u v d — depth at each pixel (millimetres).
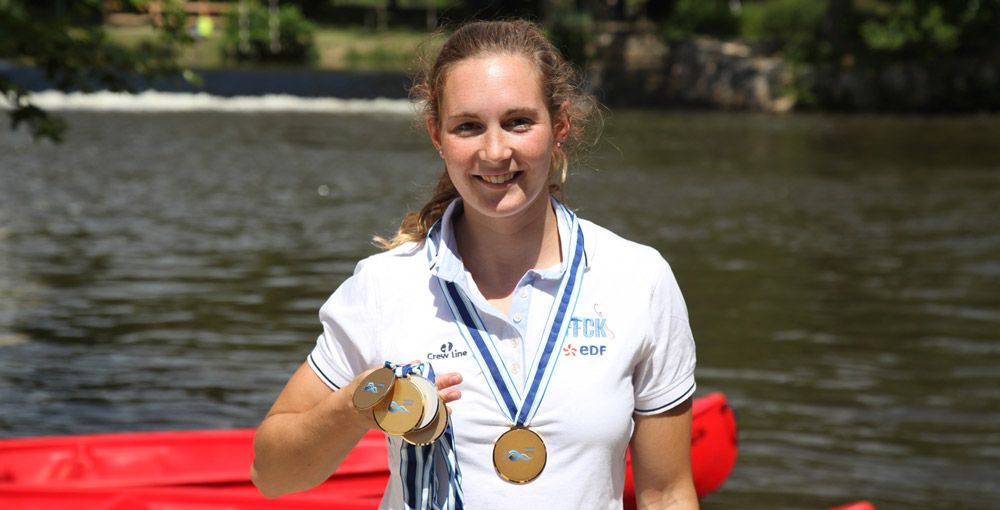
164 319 9922
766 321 10398
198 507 4656
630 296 2135
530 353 2105
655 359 2156
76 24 7852
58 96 33250
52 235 14008
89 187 18391
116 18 36719
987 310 11055
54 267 12078
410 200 17875
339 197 18078
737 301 11250
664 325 2160
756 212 17516
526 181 2094
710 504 6164
